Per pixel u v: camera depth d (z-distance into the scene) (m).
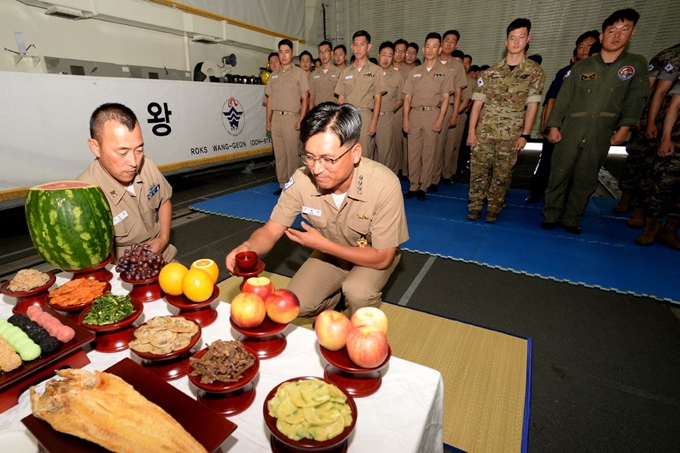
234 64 6.96
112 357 0.91
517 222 4.07
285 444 0.63
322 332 0.84
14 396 0.77
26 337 0.81
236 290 2.50
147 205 1.80
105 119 1.31
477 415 1.53
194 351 0.91
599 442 1.46
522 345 1.99
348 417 0.66
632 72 3.12
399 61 5.80
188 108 5.02
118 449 0.58
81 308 1.02
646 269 2.91
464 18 8.96
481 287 2.68
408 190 5.32
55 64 4.57
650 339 2.10
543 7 8.30
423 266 3.02
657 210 3.27
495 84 3.69
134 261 1.19
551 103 4.51
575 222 3.70
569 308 2.41
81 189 1.23
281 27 8.23
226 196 5.03
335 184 1.36
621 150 10.95
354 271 1.63
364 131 4.91
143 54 5.71
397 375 0.87
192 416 0.65
